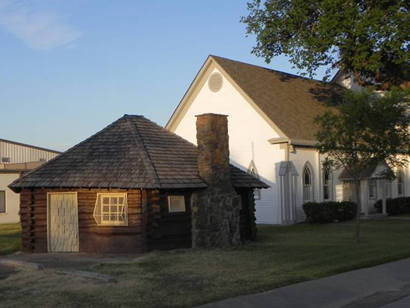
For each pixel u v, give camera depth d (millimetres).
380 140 18578
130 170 17562
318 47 27734
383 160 18984
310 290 11281
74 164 18453
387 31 25688
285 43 29266
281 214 28625
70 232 18047
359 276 12844
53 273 12961
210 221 18109
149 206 17109
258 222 29750
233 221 18844
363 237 21375
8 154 44344
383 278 12766
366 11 26266
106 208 17641
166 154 18938
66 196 18141
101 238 17484
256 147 30016
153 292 10766
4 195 37531
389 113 18312
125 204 17359
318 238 21297
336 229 25109
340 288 11578
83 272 12750
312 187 30391
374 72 30875
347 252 16484
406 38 26344
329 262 14484
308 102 34188
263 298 10445
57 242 18125
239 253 16422
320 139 19234
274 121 29219
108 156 18453
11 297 10344
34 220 18297
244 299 10266
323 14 27172
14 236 24297
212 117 18516
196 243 18125
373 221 29094
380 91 31250
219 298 10297
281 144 28938
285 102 32250
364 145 18766
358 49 26594
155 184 16734
